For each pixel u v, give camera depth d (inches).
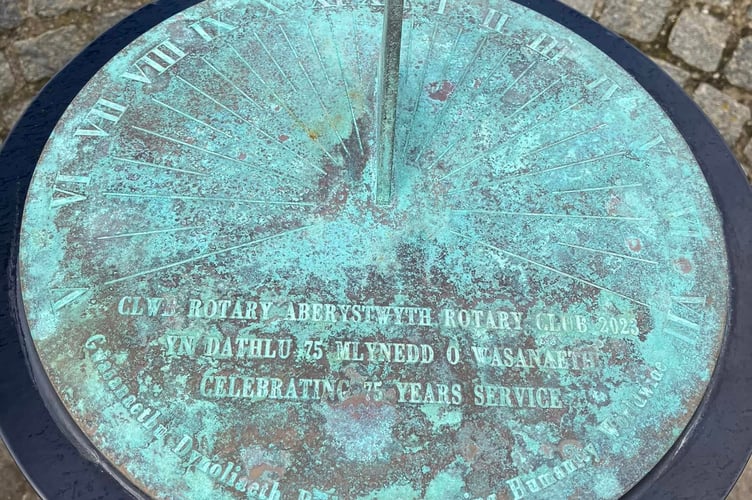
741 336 20.9
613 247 21.6
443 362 19.8
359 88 23.8
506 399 19.5
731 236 22.3
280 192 21.9
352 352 19.8
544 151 23.0
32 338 19.5
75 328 19.6
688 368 20.2
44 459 18.7
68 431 18.9
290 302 20.3
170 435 18.7
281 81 23.7
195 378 19.3
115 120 22.5
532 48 25.0
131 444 18.6
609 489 18.9
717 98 33.5
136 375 19.2
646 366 20.1
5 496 25.9
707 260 21.6
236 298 20.2
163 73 23.5
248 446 18.7
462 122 23.4
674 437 19.5
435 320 20.3
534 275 21.1
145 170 21.8
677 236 21.9
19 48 32.6
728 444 19.7
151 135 22.3
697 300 21.0
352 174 22.3
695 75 34.0
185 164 22.0
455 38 25.0
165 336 19.6
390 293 20.6
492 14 25.7
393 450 18.9
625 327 20.6
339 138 22.9
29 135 22.0
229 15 24.8
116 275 20.3
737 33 34.9
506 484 18.7
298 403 19.2
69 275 20.2
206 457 18.6
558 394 19.7
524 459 19.0
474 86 24.1
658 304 20.9
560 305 20.7
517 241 21.6
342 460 18.7
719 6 35.1
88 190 21.3
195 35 24.3
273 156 22.4
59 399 19.1
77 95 22.8
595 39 25.7
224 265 20.6
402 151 22.8
